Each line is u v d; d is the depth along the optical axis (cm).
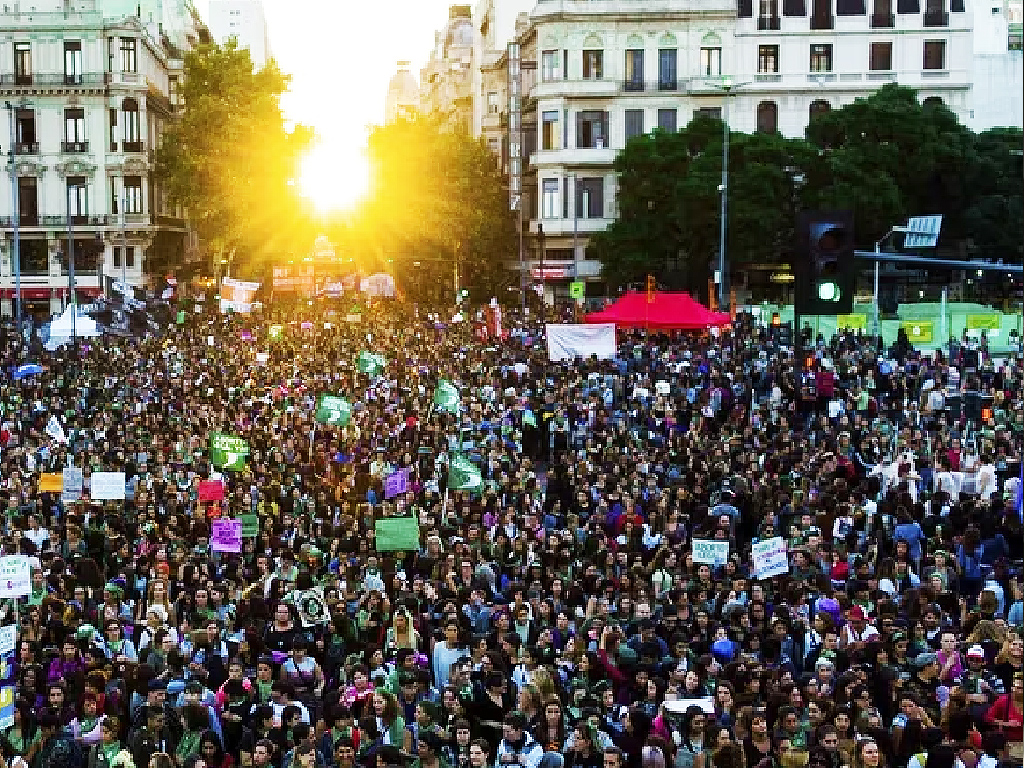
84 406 3769
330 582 1841
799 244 2078
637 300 4806
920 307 6875
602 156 9319
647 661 1546
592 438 3017
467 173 9556
